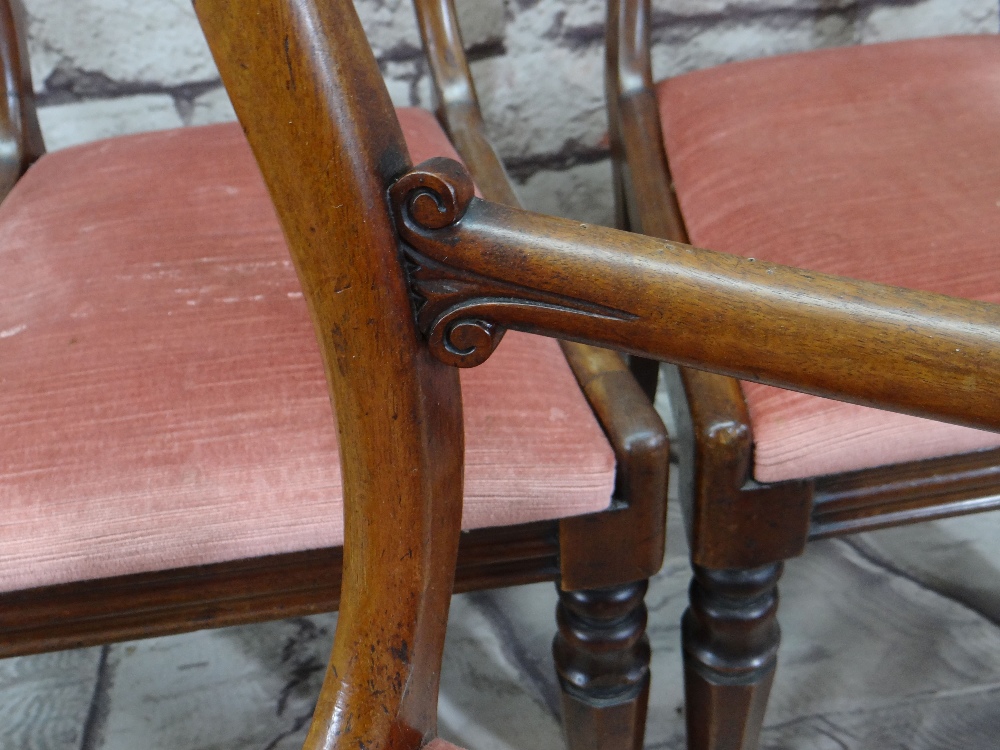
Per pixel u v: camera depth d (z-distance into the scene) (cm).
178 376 46
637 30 73
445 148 66
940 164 58
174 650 89
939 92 65
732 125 65
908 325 28
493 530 49
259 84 27
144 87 92
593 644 54
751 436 48
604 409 48
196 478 44
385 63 94
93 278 53
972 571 91
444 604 38
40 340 49
